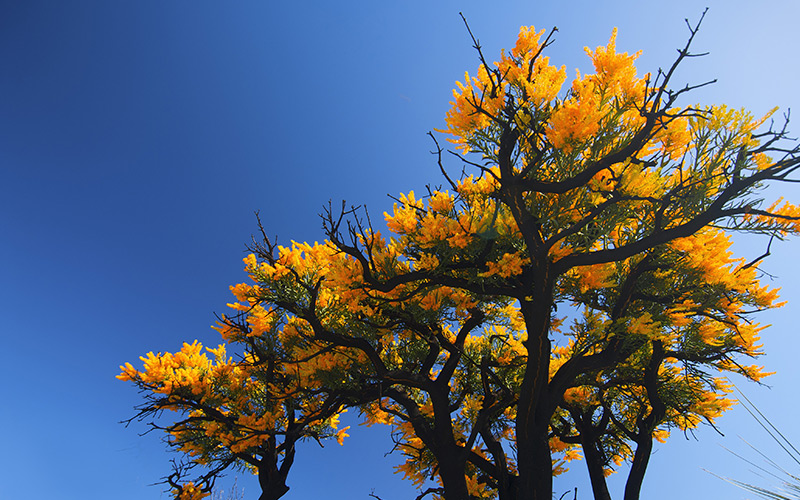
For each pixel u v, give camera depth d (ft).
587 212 26.66
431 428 33.55
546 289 24.95
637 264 28.53
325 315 35.86
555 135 22.39
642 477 33.24
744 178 21.08
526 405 25.88
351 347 36.14
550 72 24.75
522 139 26.25
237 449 38.01
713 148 25.05
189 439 42.55
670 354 32.37
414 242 31.12
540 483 25.50
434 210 29.01
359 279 29.96
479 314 35.06
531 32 24.90
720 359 31.96
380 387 32.24
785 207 23.86
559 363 35.96
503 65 25.25
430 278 29.71
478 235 27.27
